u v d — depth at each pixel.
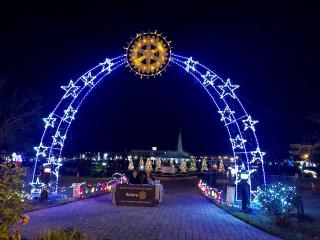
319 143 27.78
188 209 18.12
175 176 49.28
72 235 6.43
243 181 17.72
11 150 31.73
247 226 13.52
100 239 10.49
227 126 21.45
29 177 24.06
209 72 20.70
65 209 16.77
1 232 5.73
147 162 52.25
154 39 18.64
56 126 23.88
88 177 41.72
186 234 11.66
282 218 13.69
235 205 19.39
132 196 18.84
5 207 5.91
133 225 12.98
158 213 16.41
